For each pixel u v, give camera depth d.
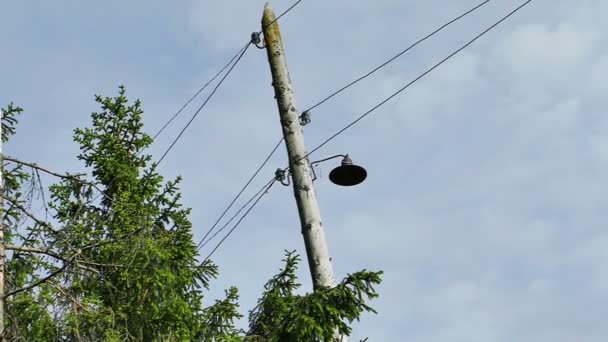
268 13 18.45
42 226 17.11
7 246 16.88
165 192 20.52
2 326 16.48
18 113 18.38
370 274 16.58
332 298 16.67
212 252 19.98
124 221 19.23
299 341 16.97
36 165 17.34
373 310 16.64
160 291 19.16
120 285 18.86
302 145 17.41
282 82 17.91
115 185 20.44
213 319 19.20
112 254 18.67
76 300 17.20
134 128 21.27
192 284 19.86
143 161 21.12
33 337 16.81
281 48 18.25
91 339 17.27
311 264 16.83
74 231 17.34
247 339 18.00
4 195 17.27
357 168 16.97
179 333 18.81
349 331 16.84
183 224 20.00
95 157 20.81
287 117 17.62
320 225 16.94
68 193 19.34
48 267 17.16
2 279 16.80
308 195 17.03
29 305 16.94
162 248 19.27
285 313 17.70
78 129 21.03
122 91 21.41
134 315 18.67
